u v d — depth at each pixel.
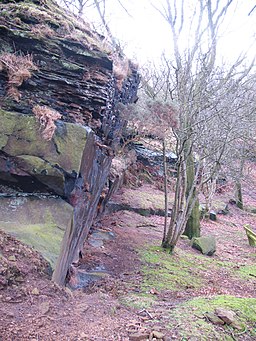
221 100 8.44
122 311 2.99
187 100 7.09
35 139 3.48
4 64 3.70
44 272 2.83
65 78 4.07
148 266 5.86
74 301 2.83
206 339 2.54
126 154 12.72
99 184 5.50
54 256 2.98
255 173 17.69
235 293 5.04
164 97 7.25
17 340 2.07
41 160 3.45
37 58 3.98
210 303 3.40
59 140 3.54
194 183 7.45
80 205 4.03
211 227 11.84
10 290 2.53
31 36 3.92
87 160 3.94
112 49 5.85
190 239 9.24
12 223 3.14
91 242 6.64
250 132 11.32
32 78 3.88
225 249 8.85
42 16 4.18
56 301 2.66
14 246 2.87
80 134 3.62
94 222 7.69
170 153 14.30
